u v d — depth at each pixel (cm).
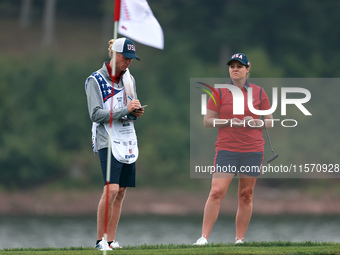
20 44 19775
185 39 19200
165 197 14262
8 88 15738
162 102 16012
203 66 17775
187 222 11319
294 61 18138
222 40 19075
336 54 19250
